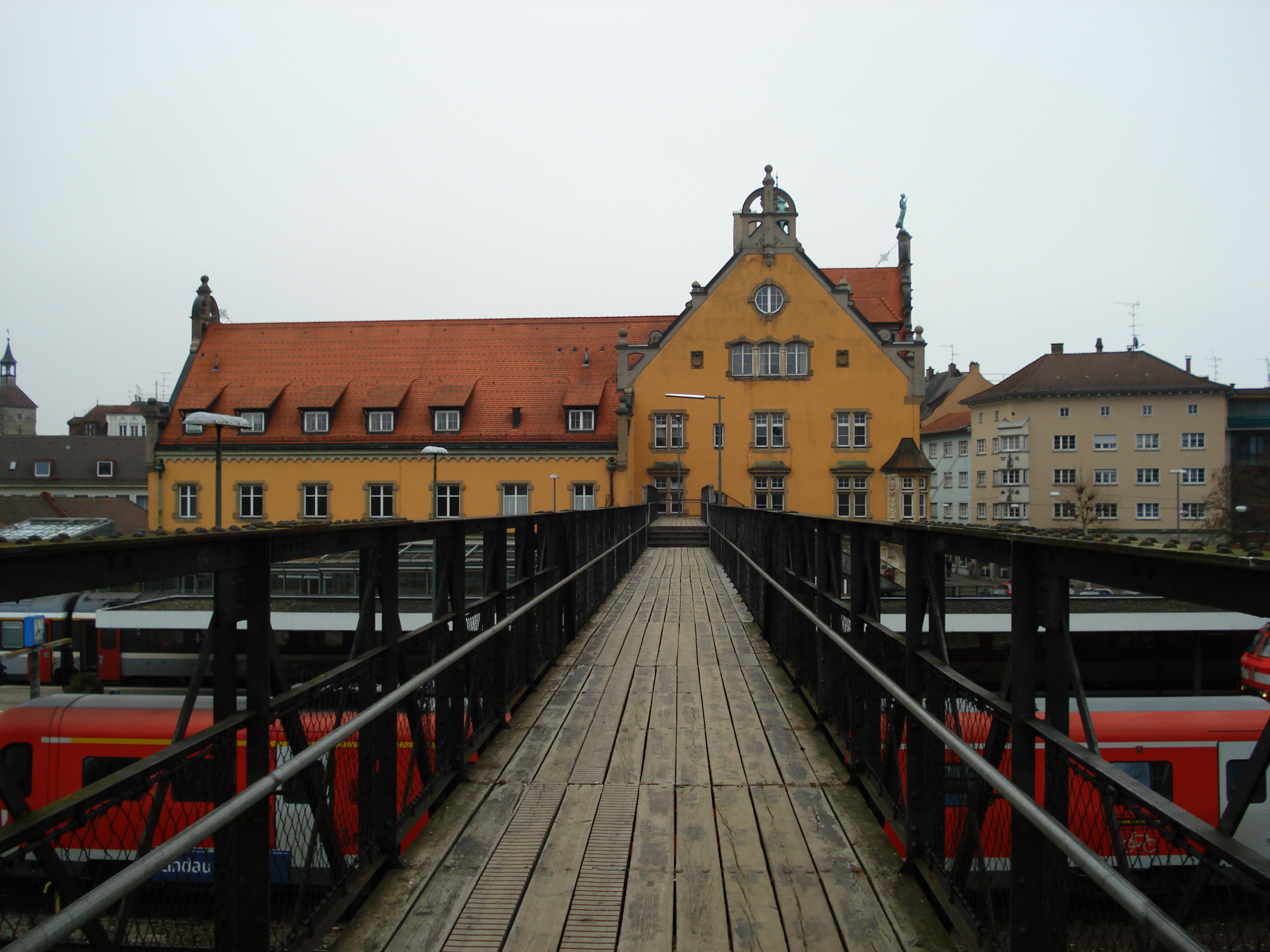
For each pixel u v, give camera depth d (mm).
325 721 3529
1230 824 1923
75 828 2191
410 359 43688
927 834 3990
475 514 39750
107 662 17969
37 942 1726
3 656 16625
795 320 40094
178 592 21047
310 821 3361
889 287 48500
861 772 5211
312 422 40969
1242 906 1954
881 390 39781
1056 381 58938
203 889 3029
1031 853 2768
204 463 40375
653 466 40219
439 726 5117
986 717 3562
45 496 55812
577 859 4258
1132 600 12672
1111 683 12273
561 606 9312
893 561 13367
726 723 6637
